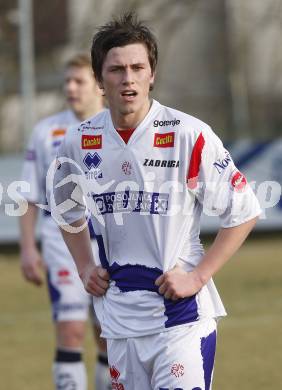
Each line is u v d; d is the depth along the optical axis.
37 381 24.42
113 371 14.04
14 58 82.81
